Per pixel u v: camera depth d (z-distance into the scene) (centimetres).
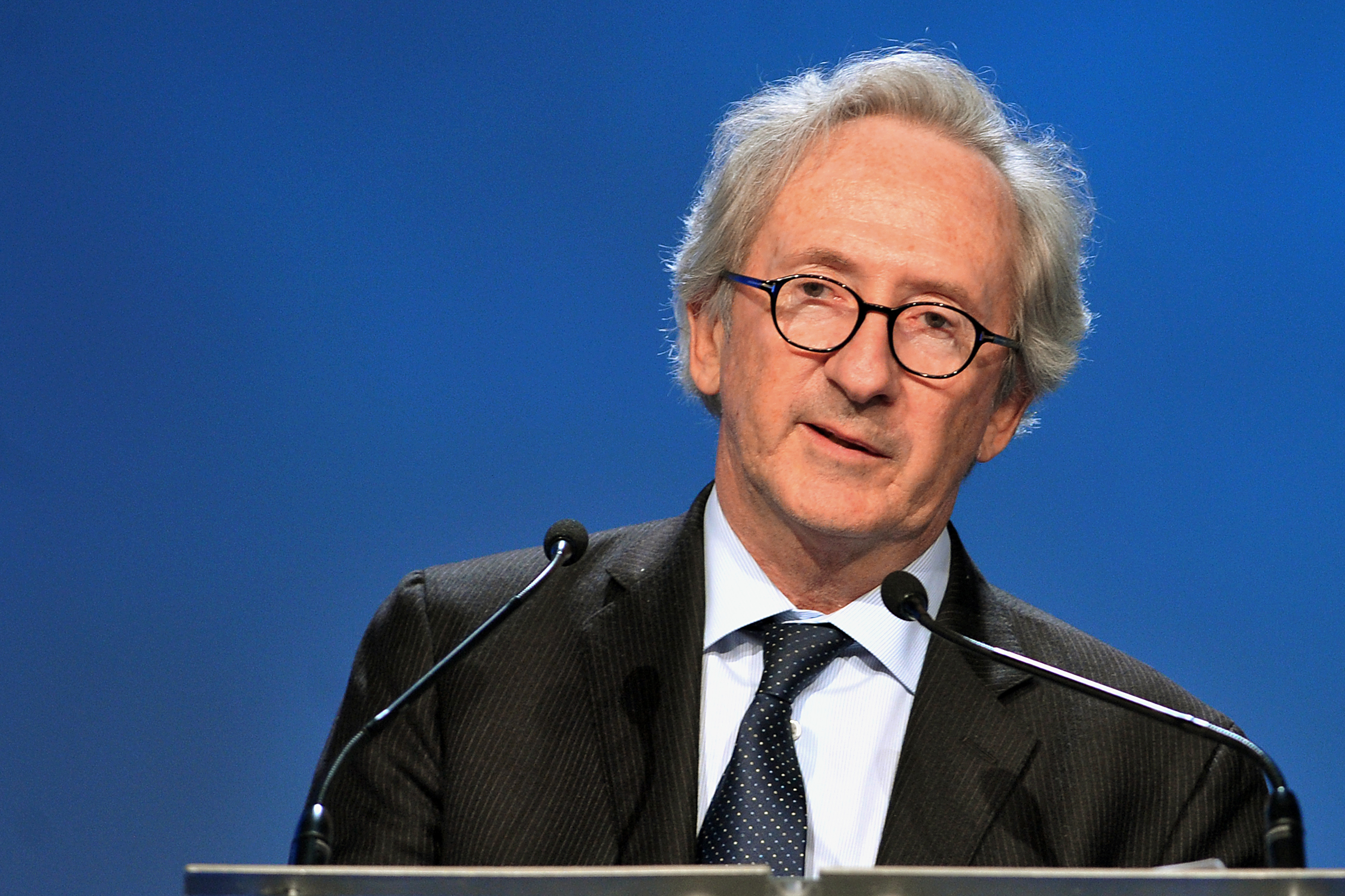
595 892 345
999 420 648
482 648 593
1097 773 566
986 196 600
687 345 688
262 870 348
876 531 566
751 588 597
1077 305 654
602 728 567
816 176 597
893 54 648
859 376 554
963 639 508
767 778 544
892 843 540
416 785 580
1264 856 577
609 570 620
